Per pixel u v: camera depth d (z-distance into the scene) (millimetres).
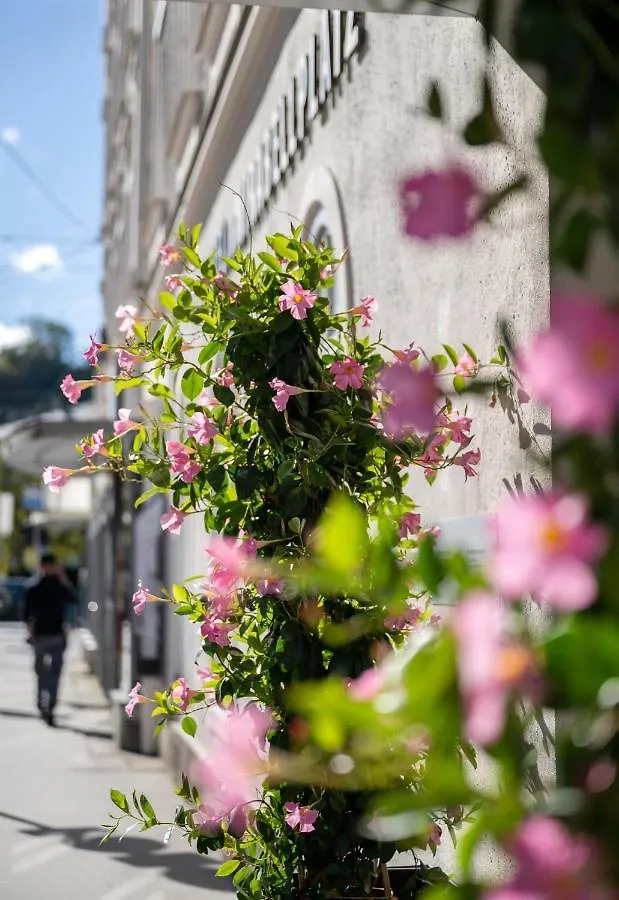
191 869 6871
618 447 1240
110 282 25000
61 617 14492
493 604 1047
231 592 3795
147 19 15906
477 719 1022
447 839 4129
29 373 76000
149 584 11922
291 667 3553
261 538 3779
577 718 1121
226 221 9828
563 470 1274
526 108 3346
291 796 3582
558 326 1002
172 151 12859
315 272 3953
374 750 1120
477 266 3994
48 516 28328
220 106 9398
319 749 1279
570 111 1238
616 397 979
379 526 1363
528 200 3373
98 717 15594
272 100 7922
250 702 3697
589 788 1104
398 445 3730
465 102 4078
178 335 3947
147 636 11961
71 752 12086
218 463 3920
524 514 1019
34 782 10117
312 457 3662
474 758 3057
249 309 3898
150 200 14750
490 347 3846
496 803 1074
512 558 1017
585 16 1280
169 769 10656
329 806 3604
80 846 7508
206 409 3994
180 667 11016
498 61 3600
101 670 19188
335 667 3518
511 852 1025
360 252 5766
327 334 5879
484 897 1048
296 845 3686
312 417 3846
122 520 15531
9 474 52156
